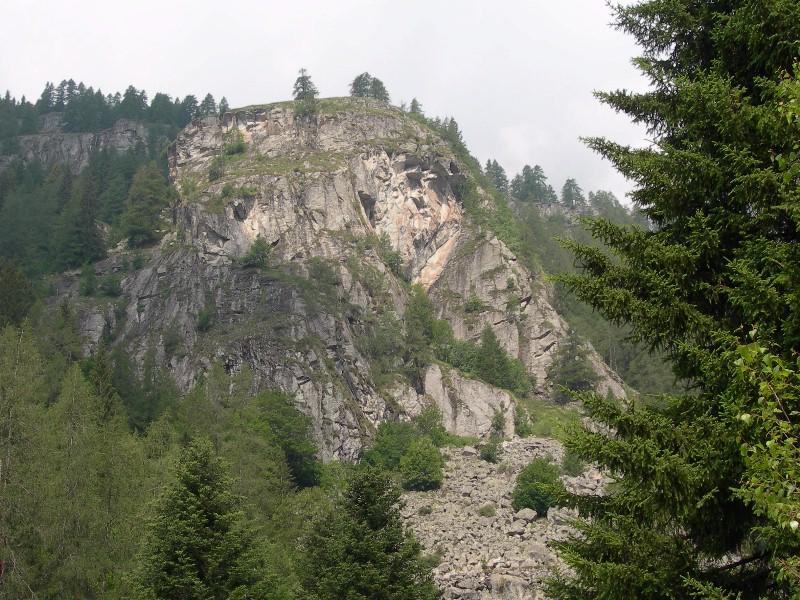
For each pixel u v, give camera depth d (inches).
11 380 2064.5
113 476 2304.4
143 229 7327.8
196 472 1739.7
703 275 751.1
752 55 735.7
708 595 599.2
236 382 5260.8
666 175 754.8
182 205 7283.5
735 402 616.1
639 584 661.9
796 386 513.0
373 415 5748.0
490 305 7391.7
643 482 705.6
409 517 4084.6
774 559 534.0
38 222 7849.4
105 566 1934.1
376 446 5388.8
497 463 5359.3
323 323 6008.9
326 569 1787.6
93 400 2940.5
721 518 680.4
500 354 6707.7
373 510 1870.1
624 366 7372.1
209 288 6289.4
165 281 6481.3
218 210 6835.6
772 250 649.0
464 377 6373.0
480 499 4520.2
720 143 717.9
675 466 655.8
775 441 490.9
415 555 1861.5
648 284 748.6
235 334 5807.1
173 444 3075.8
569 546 743.7
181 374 5585.6
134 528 2047.2
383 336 6407.5
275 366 5541.3
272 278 6284.5
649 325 745.6
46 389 3494.1
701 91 720.3
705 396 714.2
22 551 1878.7
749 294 647.1
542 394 6948.8
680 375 764.0
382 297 6825.8
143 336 6043.3
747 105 697.0
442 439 5816.9
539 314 7377.0
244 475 3171.8
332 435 5315.0
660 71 793.6
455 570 3048.7
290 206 7076.8
